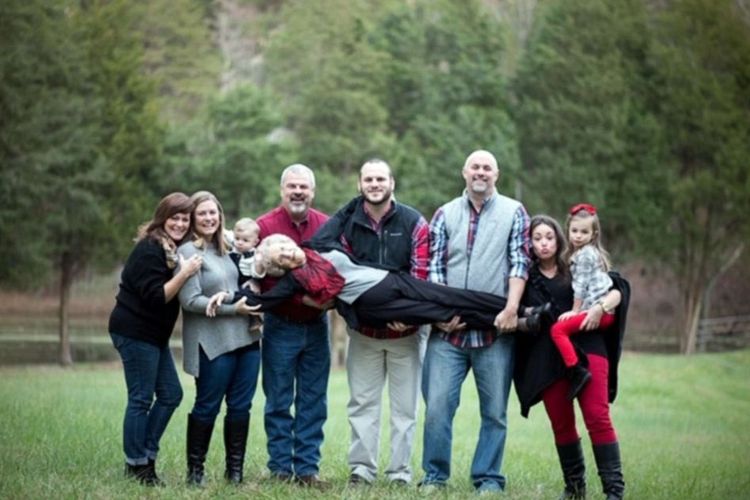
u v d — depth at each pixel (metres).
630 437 16.94
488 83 40.97
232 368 8.37
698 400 24.72
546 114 41.19
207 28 48.25
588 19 42.03
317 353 8.71
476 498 7.99
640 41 42.28
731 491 10.08
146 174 36.75
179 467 9.32
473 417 18.36
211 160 35.97
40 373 26.31
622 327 8.12
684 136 41.62
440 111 40.72
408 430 8.70
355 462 8.73
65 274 34.00
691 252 41.31
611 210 41.09
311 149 37.88
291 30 40.88
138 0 43.09
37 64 33.31
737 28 42.16
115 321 8.16
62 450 9.97
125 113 35.75
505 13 49.28
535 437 16.25
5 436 10.87
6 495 7.62
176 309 8.34
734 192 40.47
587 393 8.04
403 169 38.62
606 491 8.03
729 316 47.72
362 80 38.25
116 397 17.22
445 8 41.41
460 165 38.75
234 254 8.55
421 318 8.26
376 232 8.51
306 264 8.26
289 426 8.73
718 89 41.00
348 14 40.84
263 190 36.34
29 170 32.59
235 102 36.66
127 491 7.79
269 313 8.64
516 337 8.54
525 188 41.59
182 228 8.17
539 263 8.34
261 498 7.73
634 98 41.81
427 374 8.61
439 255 8.52
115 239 34.34
